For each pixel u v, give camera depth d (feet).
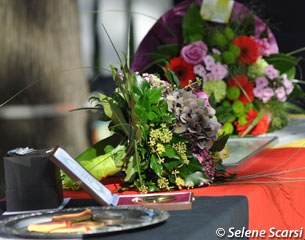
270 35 20.79
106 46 31.50
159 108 12.68
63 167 10.48
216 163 13.28
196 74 19.12
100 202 10.60
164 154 12.56
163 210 10.96
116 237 9.41
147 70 19.65
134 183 12.78
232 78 19.43
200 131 12.77
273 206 13.02
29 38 31.71
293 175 14.98
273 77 19.93
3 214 11.39
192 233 9.50
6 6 31.40
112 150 13.12
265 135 19.76
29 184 11.46
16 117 31.50
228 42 19.66
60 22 31.86
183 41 19.83
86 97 31.86
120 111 12.97
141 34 31.60
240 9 20.49
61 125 31.83
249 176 13.64
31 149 11.97
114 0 31.76
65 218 9.93
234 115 19.40
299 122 22.27
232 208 11.01
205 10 19.94
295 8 27.37
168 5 31.65
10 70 31.55
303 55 27.22
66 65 31.89
